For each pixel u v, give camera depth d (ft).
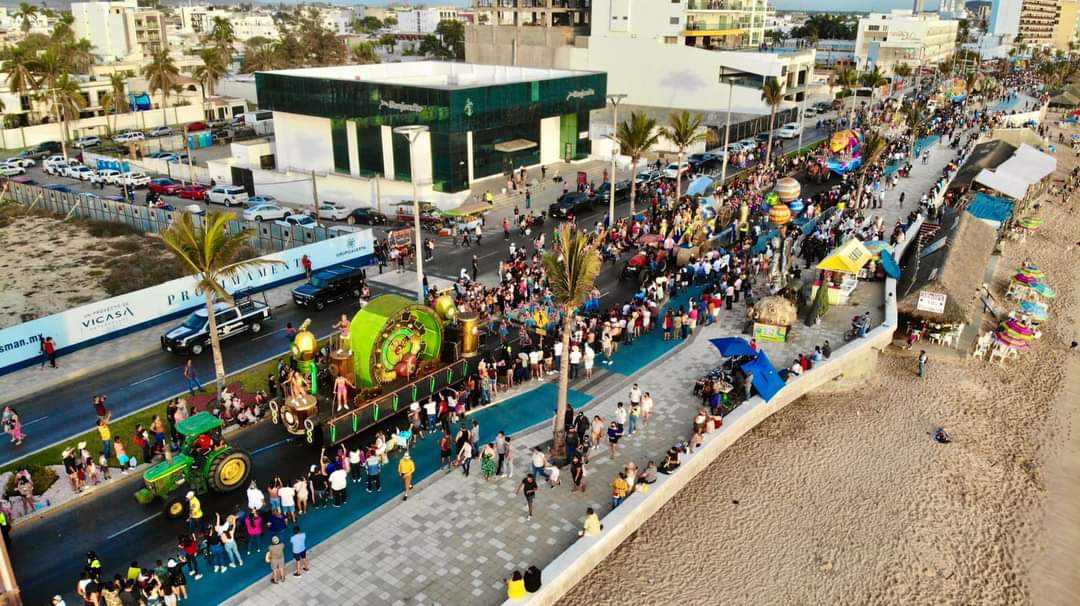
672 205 195.00
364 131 221.46
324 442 92.43
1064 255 202.90
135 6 614.34
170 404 98.37
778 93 267.18
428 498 84.64
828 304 138.62
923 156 273.95
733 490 94.53
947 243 155.43
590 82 257.75
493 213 205.87
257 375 114.42
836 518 90.63
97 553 75.25
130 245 185.37
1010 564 85.87
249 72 488.44
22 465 89.97
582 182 225.15
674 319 127.24
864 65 562.25
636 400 99.45
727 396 105.09
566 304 86.53
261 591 70.33
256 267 147.33
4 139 310.86
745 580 79.10
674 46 353.51
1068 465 106.42
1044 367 136.46
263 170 236.43
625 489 81.46
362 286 147.64
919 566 83.87
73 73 366.02
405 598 69.36
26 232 200.44
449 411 98.78
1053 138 376.89
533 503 83.71
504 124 223.30
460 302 129.39
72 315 121.80
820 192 229.25
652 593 76.02
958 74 572.92
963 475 101.76
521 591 67.82
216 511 81.87
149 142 307.37
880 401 120.16
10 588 64.23
